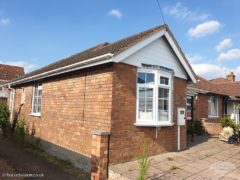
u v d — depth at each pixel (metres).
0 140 12.77
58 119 9.31
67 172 7.30
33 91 12.24
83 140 7.70
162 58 8.66
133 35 10.26
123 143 7.08
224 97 18.95
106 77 7.11
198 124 13.95
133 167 6.68
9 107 15.71
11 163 8.02
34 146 11.02
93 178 6.53
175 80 9.34
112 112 6.82
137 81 7.71
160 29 8.21
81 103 8.02
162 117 8.44
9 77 34.59
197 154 8.80
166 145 8.73
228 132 11.89
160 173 6.42
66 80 9.06
